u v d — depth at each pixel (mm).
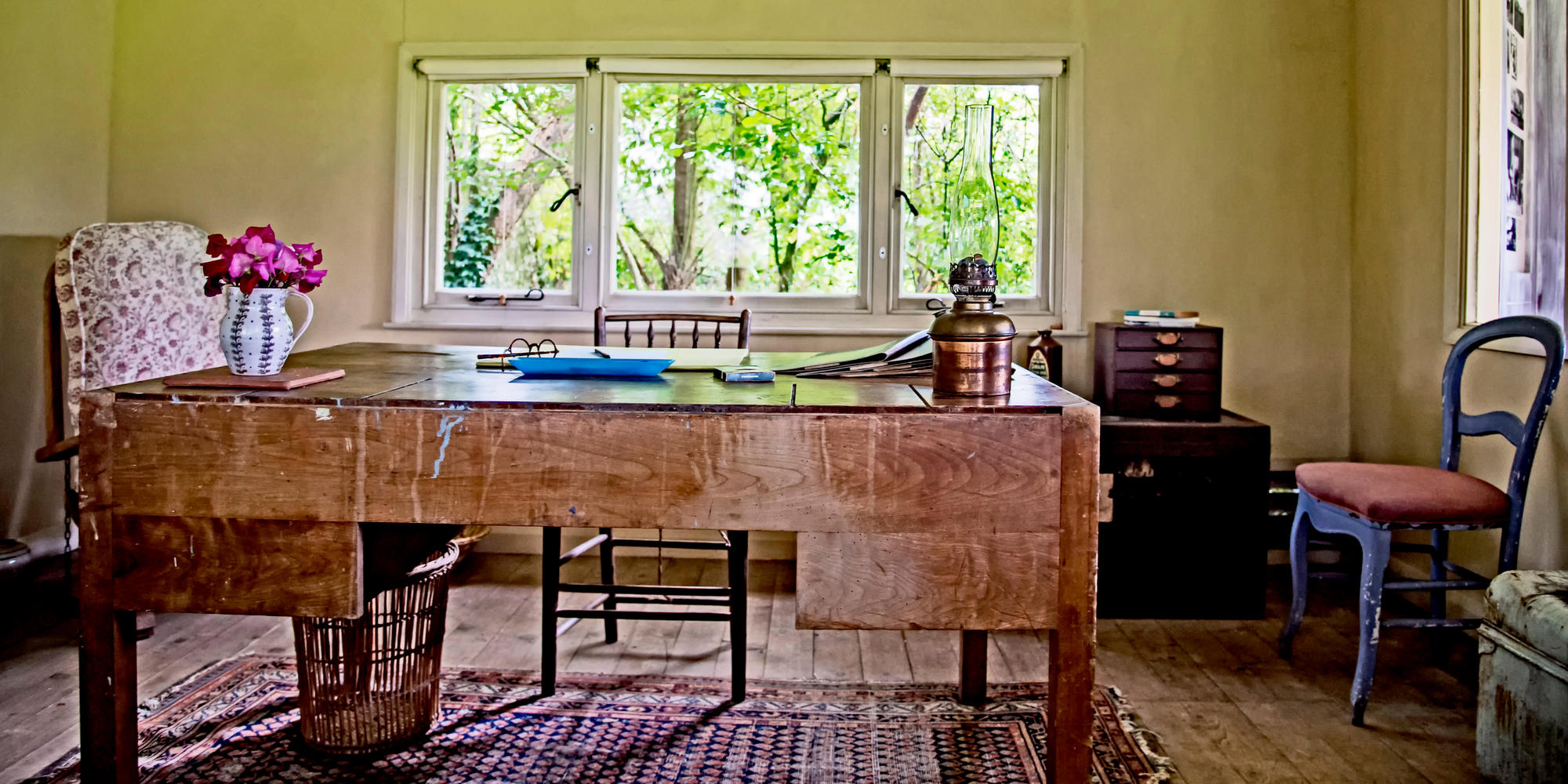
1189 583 3238
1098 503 1639
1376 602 2418
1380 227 3580
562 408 1655
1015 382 2086
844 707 2514
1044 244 3887
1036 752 2270
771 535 3922
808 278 3969
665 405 1649
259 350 1879
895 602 1641
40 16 3609
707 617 2557
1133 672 2775
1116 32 3789
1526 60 2953
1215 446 3203
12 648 2859
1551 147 2846
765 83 3910
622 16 3855
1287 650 2869
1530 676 1990
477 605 3307
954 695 2596
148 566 1698
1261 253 3795
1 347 3498
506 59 3861
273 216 3930
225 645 2896
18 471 3568
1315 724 2436
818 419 1629
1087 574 1635
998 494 1627
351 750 2211
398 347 2820
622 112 3951
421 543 2234
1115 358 3381
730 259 3979
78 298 3182
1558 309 2793
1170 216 3807
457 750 2256
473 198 3982
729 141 3953
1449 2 3117
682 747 2281
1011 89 3885
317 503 1675
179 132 3932
